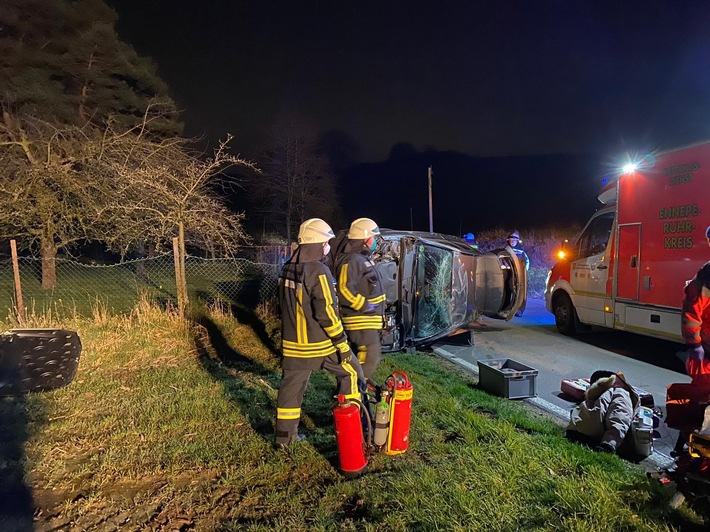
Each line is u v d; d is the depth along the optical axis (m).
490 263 6.87
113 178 11.56
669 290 6.44
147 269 16.98
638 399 4.27
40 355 5.41
